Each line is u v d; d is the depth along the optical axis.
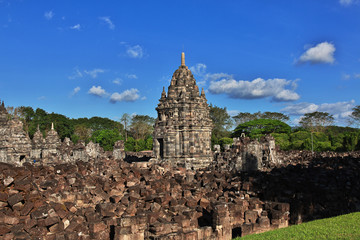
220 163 39.81
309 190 25.08
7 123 38.19
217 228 18.30
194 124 45.22
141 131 137.88
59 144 49.97
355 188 25.36
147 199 21.09
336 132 125.19
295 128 126.31
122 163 32.16
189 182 27.31
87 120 148.62
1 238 14.41
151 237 16.44
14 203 16.34
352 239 14.94
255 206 21.69
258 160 36.97
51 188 20.03
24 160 34.97
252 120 117.69
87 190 21.38
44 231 15.76
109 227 16.95
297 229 17.41
